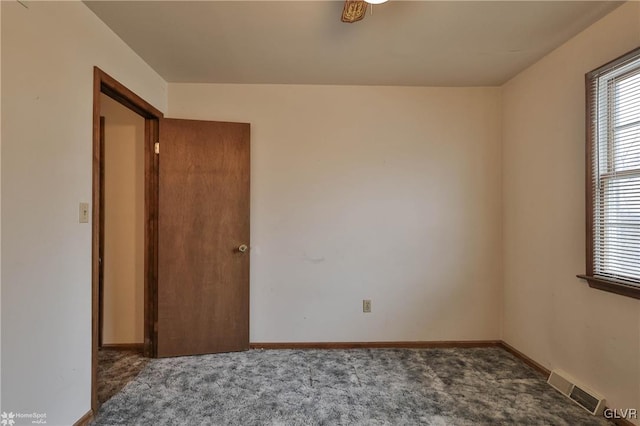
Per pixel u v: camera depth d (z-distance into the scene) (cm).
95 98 184
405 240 286
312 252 285
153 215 264
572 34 204
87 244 178
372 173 286
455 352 273
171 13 183
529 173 250
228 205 271
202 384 218
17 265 137
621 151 179
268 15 185
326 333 283
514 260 269
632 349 169
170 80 274
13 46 134
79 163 172
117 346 280
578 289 204
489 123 284
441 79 274
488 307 285
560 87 219
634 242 172
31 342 143
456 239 285
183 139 264
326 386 216
